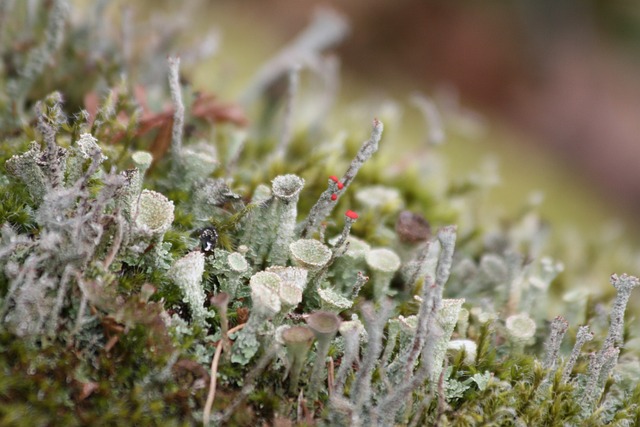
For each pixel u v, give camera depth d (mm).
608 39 1150
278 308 290
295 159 363
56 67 338
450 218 355
